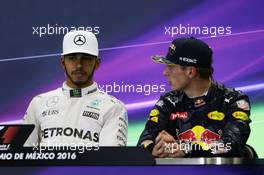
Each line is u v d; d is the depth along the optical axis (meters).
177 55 8.76
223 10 13.16
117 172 5.37
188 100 8.99
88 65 9.31
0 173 5.42
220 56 13.03
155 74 13.00
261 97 12.91
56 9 13.19
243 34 13.09
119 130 9.14
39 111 9.37
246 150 8.38
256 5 13.10
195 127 8.83
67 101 9.32
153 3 13.16
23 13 13.16
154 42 13.05
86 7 13.20
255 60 13.01
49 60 13.05
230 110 8.69
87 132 9.05
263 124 12.80
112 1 13.18
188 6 13.16
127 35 13.13
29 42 13.12
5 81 12.99
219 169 5.32
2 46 13.09
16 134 5.52
